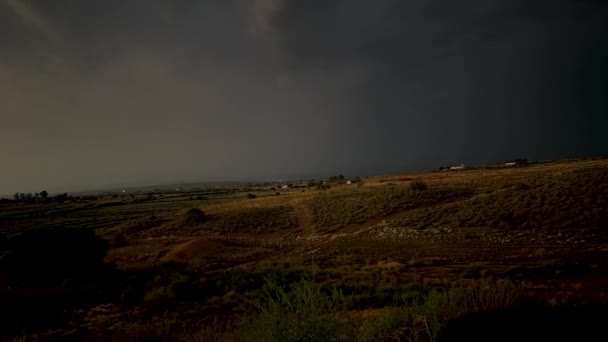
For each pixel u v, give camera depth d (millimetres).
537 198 32000
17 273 18875
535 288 11680
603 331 2092
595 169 42125
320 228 36812
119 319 10938
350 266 19281
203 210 59312
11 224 54688
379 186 62438
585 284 12383
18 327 10594
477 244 23438
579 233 23156
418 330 3549
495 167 104812
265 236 37188
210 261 23734
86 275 20062
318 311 3369
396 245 26141
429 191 44344
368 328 4141
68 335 9500
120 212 69500
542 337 2145
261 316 3510
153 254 29938
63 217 63000
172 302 12664
